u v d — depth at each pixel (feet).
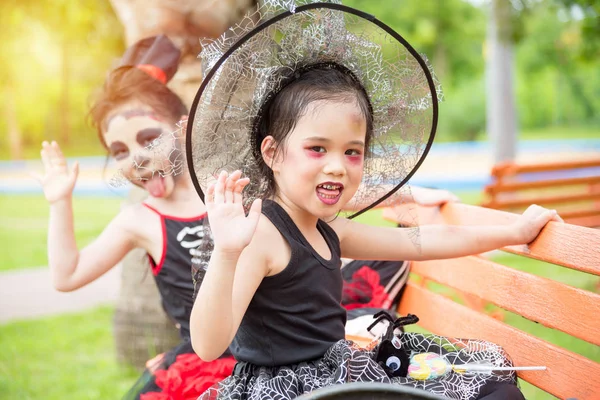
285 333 5.73
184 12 10.70
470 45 91.91
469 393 5.23
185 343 7.60
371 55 5.97
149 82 8.08
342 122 5.42
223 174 4.93
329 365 5.62
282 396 5.25
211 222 4.88
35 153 71.97
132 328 11.42
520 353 6.49
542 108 95.30
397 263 8.87
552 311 6.19
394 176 6.44
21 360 14.06
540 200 17.02
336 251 6.16
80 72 63.31
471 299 9.89
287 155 5.54
